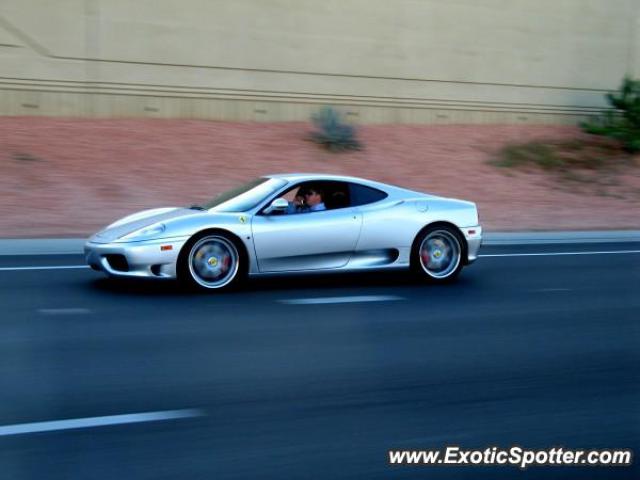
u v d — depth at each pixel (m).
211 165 18.56
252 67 21.84
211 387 5.79
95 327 7.38
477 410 5.49
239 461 4.52
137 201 16.09
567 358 6.89
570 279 10.92
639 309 9.08
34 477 4.21
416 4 23.94
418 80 24.20
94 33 20.02
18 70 19.31
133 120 20.41
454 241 10.04
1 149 17.34
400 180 19.66
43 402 5.37
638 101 24.81
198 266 8.84
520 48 25.72
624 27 27.44
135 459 4.49
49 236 13.48
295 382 5.97
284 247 9.08
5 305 8.18
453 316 8.31
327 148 20.80
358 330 7.58
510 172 21.39
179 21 20.89
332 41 22.83
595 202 20.09
